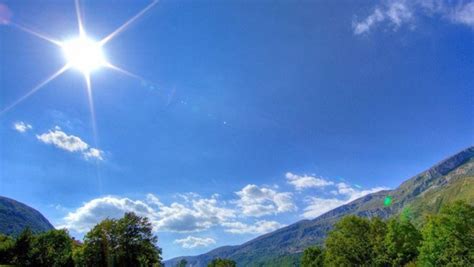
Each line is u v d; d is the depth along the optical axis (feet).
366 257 262.47
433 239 194.59
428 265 193.88
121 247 229.45
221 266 590.96
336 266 275.18
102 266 226.99
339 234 290.56
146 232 238.48
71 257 250.16
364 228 278.26
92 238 230.68
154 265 238.27
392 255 242.17
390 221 253.44
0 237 282.36
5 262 242.37
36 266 245.45
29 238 252.83
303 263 417.28
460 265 178.70
